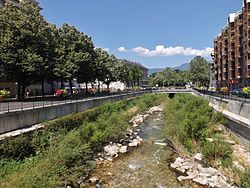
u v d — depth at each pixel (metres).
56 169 15.87
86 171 19.17
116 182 17.73
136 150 25.86
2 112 18.91
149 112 56.16
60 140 20.16
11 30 41.53
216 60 106.81
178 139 24.69
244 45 71.00
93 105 39.28
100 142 25.31
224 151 19.88
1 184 12.74
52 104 27.95
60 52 54.78
